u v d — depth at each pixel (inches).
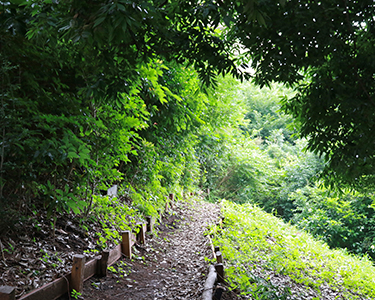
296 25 147.1
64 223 169.6
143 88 244.1
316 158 653.3
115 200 217.2
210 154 621.0
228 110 604.1
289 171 758.5
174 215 361.1
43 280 118.1
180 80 341.7
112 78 142.9
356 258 394.0
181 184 472.7
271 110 1192.8
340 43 160.1
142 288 155.1
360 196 517.3
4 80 127.6
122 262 177.0
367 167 196.4
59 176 158.2
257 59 175.6
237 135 818.2
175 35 133.6
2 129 123.3
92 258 155.0
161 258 215.9
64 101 152.9
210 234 271.0
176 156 387.2
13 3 108.5
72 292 122.6
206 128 542.6
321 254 325.4
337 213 551.2
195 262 208.4
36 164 151.3
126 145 202.1
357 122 174.1
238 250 240.5
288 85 194.4
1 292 88.4
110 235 186.7
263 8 133.3
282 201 802.8
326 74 180.2
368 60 165.0
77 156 133.7
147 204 263.4
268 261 230.5
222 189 749.9
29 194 146.3
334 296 218.2
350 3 152.8
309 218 568.1
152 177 289.3
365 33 176.9
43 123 134.4
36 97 144.7
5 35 118.5
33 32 114.5
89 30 97.0
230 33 182.9
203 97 401.1
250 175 751.7
